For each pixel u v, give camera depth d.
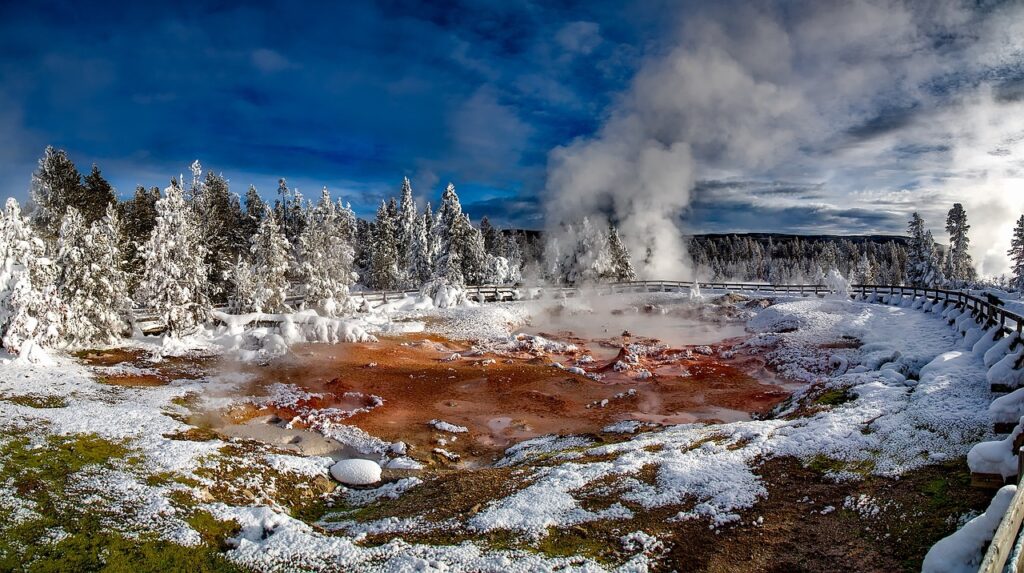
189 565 10.27
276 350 33.69
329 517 14.34
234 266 45.28
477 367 33.41
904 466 12.38
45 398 21.12
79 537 10.83
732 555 10.12
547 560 10.09
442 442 21.48
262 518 12.35
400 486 16.11
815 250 162.25
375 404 25.92
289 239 70.81
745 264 134.00
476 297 56.72
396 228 81.88
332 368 31.62
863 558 9.53
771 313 43.66
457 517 12.66
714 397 27.20
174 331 34.47
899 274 109.44
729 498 12.17
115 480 13.41
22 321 26.86
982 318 26.75
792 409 20.80
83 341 31.67
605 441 19.53
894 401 16.80
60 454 14.69
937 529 9.81
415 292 55.31
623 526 11.46
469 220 68.06
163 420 18.84
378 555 10.58
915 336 30.61
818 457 13.64
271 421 23.17
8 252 28.03
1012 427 13.00
